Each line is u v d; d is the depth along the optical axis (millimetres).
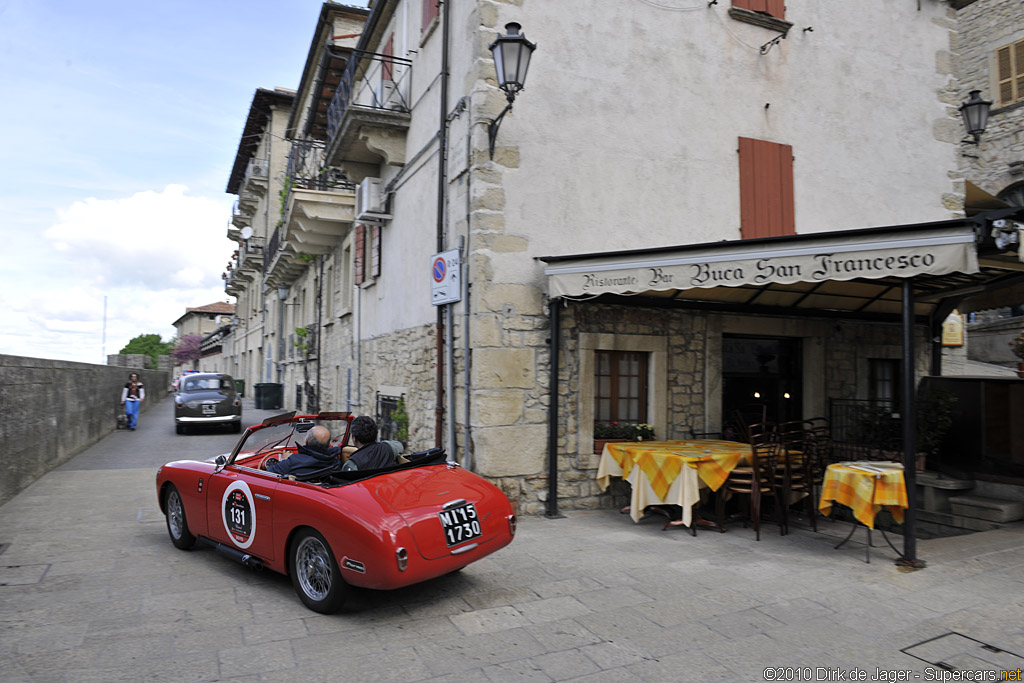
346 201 13172
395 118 9758
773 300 8547
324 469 5039
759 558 5711
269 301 29969
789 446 7223
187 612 4344
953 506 7398
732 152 8812
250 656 3668
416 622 4211
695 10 8656
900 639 3979
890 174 9938
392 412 10484
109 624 4109
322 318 17703
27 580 4977
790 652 3797
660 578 5137
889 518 7305
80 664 3527
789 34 9305
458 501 4488
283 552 4555
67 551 5805
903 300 5371
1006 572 5242
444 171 8148
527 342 7391
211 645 3811
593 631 4082
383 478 4590
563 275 7027
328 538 4195
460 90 7875
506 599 4652
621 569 5367
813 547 6102
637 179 8148
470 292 7434
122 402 19266
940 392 7898
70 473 10211
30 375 9055
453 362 7867
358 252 12930
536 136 7578
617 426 7910
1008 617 4312
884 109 9977
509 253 7348
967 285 7688
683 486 6324
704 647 3855
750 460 6707
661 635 4027
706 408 8312
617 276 6578
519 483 7281
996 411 7551
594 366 7828
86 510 7504
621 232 8016
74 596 4629
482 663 3619
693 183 8508
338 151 10883
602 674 3504
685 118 8508
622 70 8141
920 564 5395
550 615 4348
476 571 5309
